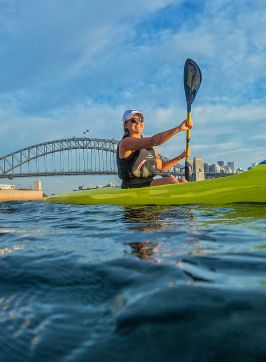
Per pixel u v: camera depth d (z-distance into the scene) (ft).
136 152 19.17
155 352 3.06
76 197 19.40
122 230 8.92
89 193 19.94
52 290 4.78
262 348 2.94
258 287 4.07
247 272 4.68
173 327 3.37
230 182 15.23
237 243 6.54
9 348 3.39
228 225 8.68
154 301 3.91
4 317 4.08
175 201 14.43
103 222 10.96
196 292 4.02
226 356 2.91
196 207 12.98
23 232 9.85
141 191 17.03
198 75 18.47
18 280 5.28
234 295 3.86
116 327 3.54
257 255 5.55
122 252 6.32
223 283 4.26
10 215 15.47
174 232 8.03
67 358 3.15
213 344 3.06
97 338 3.39
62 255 6.46
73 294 4.56
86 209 15.51
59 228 10.25
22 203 25.04
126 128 20.03
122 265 5.42
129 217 11.64
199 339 3.14
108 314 3.85
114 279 4.86
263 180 14.40
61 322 3.81
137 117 19.66
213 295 3.91
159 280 4.58
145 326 3.45
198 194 14.64
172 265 5.17
